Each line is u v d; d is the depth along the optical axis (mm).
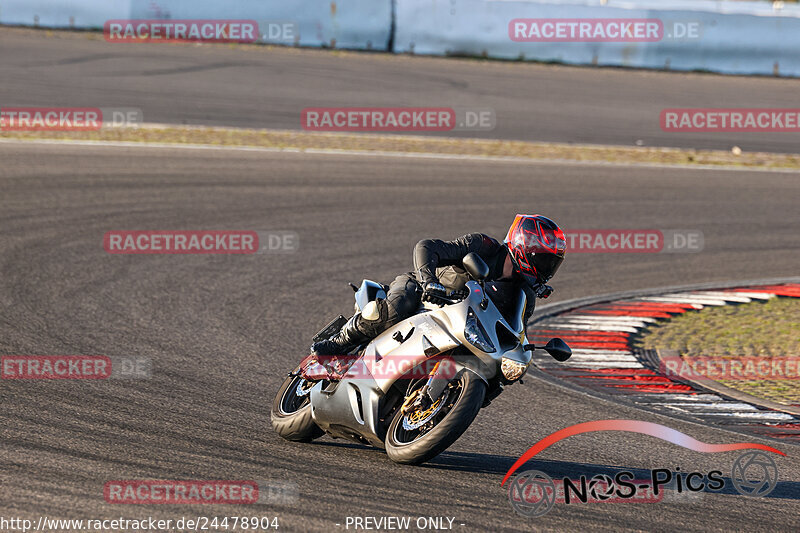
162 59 72375
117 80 63844
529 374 23781
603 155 56906
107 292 28047
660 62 86062
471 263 14641
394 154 52781
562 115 66188
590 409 21016
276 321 26734
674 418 20719
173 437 16672
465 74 77062
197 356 22750
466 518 13766
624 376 24203
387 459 16438
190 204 39969
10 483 13797
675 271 36594
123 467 14867
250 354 23359
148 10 81625
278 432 17188
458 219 41250
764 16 86000
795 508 15367
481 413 20062
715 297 33094
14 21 81250
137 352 22609
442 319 15500
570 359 25562
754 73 86500
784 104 73688
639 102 72000
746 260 38719
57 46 73812
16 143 47688
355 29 84312
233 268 32062
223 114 58094
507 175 50281
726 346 27469
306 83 68250
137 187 41844
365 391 16047
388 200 43531
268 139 53406
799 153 61969
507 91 71938
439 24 84812
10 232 33625
